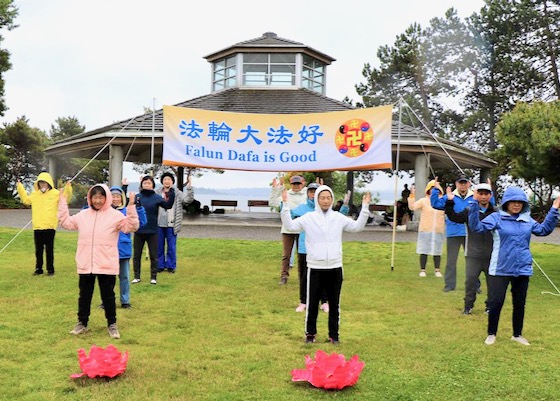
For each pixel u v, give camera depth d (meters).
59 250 13.02
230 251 13.27
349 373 4.75
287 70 23.08
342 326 6.85
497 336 6.39
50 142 34.44
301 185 9.54
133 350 5.67
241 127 12.16
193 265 11.44
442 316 7.37
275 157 12.16
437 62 36.84
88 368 4.77
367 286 9.57
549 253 14.10
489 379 4.96
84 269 6.14
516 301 6.16
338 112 11.88
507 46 34.59
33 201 9.83
